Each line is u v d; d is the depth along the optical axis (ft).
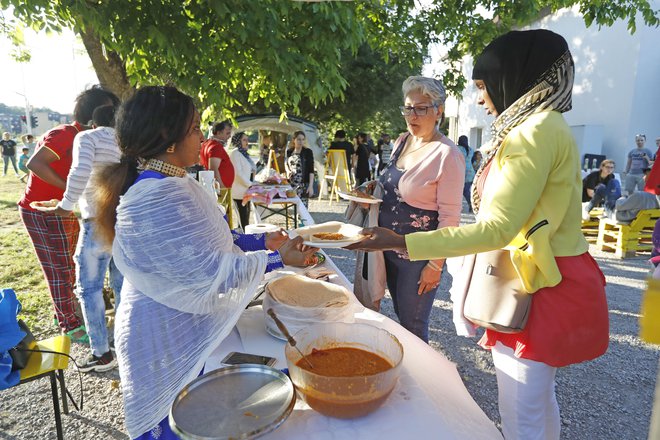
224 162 17.71
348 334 3.94
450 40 22.03
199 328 4.07
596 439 8.18
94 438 7.75
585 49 39.47
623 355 11.37
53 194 9.96
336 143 36.42
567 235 4.23
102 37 10.96
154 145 3.97
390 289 7.96
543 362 4.28
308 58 13.06
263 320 5.15
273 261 4.29
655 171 8.66
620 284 16.98
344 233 5.80
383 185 7.77
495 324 4.29
